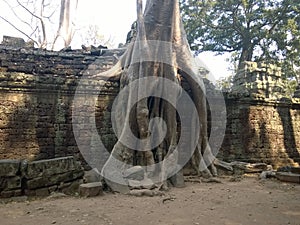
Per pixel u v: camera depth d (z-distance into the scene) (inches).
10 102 330.6
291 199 217.8
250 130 430.3
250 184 287.3
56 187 234.1
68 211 182.4
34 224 155.2
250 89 474.3
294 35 723.4
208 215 173.9
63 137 346.9
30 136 334.0
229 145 413.1
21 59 364.8
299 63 770.8
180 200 217.5
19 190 215.3
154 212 181.3
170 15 331.6
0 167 209.9
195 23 791.7
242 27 788.6
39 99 343.3
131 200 216.7
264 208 190.2
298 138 466.0
